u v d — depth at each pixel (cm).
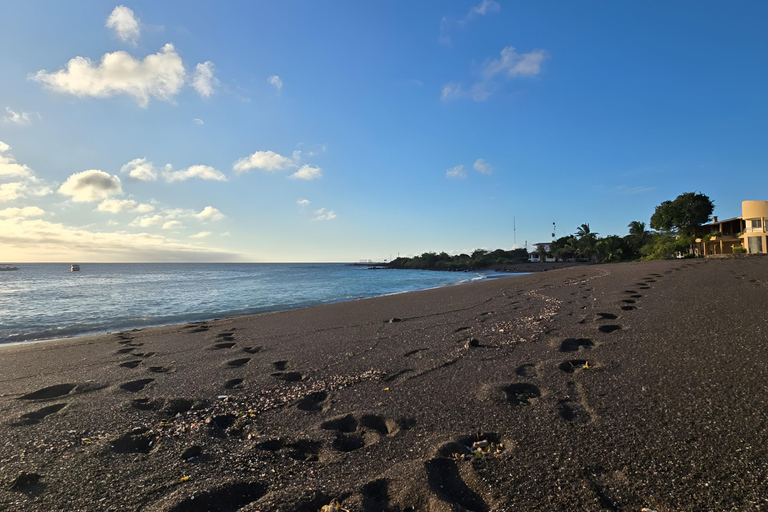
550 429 356
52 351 891
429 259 12850
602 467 291
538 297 1242
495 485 278
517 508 252
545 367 529
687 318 725
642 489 263
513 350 630
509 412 400
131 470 320
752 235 3528
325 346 782
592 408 392
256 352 777
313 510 263
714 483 263
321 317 1223
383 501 272
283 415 433
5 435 392
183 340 948
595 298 1070
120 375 635
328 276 6975
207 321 1350
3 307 2136
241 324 1184
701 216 4850
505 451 324
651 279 1391
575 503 253
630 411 377
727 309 767
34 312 1894
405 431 376
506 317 930
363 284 4016
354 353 704
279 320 1224
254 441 370
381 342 780
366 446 350
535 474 288
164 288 3816
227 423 422
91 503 275
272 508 263
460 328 853
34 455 346
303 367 632
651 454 303
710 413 357
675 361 501
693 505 245
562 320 816
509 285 1852
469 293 1628
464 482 286
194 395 510
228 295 2830
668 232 5288
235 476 307
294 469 318
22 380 630
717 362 482
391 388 502
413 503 266
